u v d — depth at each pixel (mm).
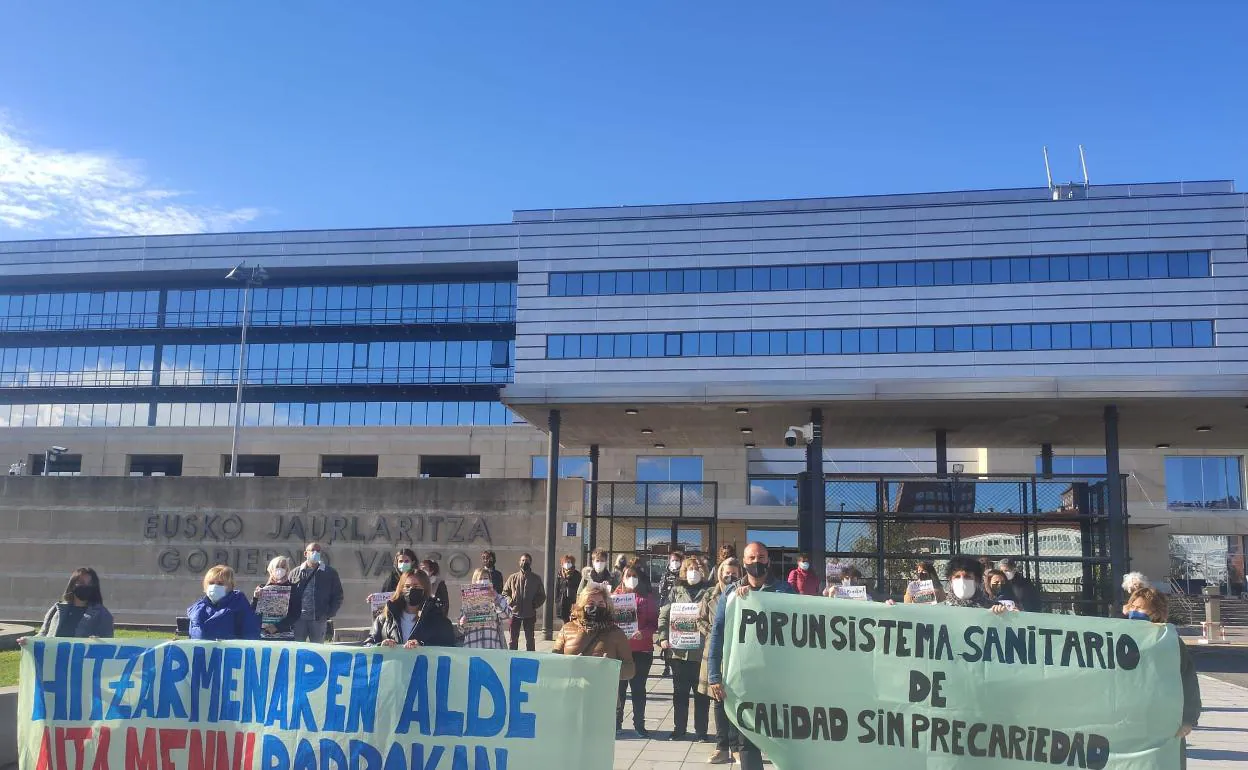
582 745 6531
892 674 7000
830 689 7039
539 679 6594
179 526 21750
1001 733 6852
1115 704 6781
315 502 21547
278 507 21609
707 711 9695
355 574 21156
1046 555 17984
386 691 6660
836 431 21453
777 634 7129
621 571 13422
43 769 6828
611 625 8422
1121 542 16875
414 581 7805
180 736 6781
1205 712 12008
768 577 7590
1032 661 6906
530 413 19797
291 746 6680
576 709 6562
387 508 21344
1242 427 19453
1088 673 6840
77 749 6824
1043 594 17219
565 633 8438
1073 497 17891
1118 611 16375
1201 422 18969
